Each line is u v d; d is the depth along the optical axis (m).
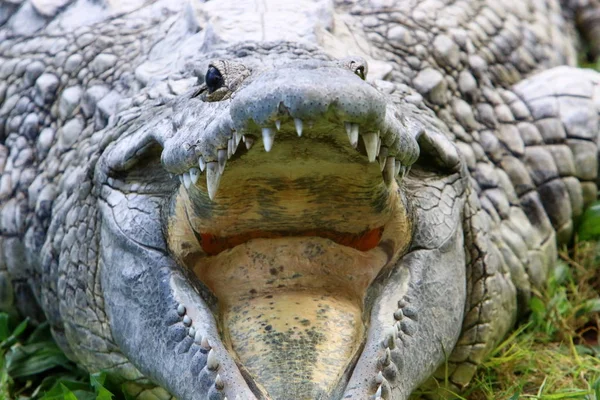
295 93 6.52
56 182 11.05
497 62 12.79
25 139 11.77
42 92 11.77
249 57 8.88
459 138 11.37
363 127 6.80
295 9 10.43
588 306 11.13
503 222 11.26
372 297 8.26
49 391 9.70
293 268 8.59
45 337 11.09
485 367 10.04
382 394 7.44
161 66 10.37
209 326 7.89
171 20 11.30
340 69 6.85
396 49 11.57
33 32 12.78
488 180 11.38
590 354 10.51
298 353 7.80
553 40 14.20
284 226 8.48
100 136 10.01
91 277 9.49
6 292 11.42
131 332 8.59
